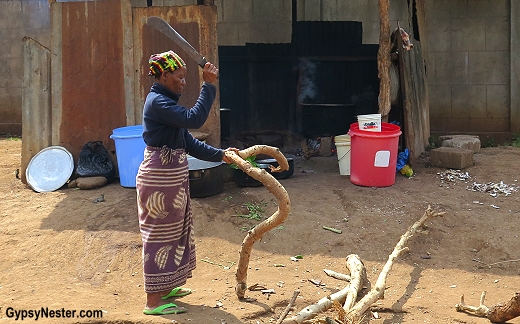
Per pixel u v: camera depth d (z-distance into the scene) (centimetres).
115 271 482
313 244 516
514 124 966
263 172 367
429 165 721
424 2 891
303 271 473
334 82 952
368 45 939
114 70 689
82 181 649
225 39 995
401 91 718
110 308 401
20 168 763
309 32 944
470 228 535
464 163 696
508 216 553
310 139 896
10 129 1183
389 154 626
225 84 958
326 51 947
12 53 1160
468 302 413
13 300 417
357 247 510
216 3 988
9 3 1148
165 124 371
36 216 575
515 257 490
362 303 372
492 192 618
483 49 967
